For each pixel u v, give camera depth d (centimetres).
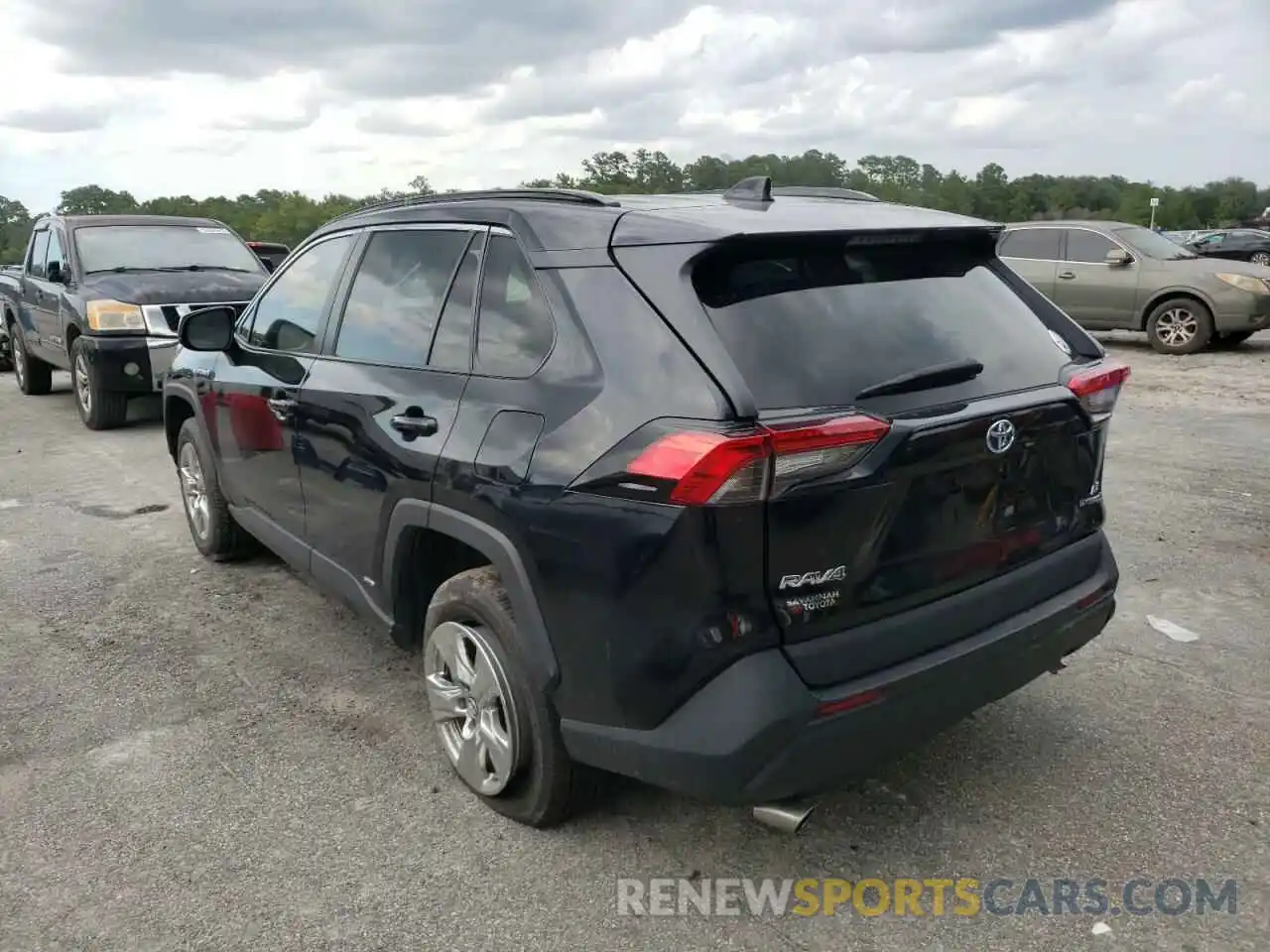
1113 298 1346
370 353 368
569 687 277
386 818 321
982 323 300
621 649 259
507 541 286
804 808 264
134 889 288
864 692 254
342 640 460
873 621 263
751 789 249
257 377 441
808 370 256
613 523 254
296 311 433
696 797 257
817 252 281
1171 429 850
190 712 393
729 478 235
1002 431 276
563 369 279
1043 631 299
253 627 475
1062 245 1389
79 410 991
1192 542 562
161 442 902
